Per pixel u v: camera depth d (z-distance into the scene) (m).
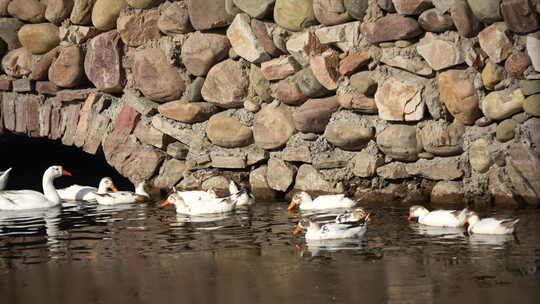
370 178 13.98
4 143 19.59
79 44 16.77
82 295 8.62
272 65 14.54
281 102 14.79
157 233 11.82
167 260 10.03
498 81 12.38
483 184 12.84
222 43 15.12
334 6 13.73
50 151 20.81
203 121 15.71
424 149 13.27
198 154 15.73
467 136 12.92
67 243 11.29
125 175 16.55
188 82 15.73
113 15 16.27
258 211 13.55
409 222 11.94
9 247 11.14
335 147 14.32
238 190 14.83
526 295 7.96
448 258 9.57
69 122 17.22
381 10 13.32
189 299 8.34
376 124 13.73
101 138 16.80
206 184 15.64
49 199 15.32
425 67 13.00
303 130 14.39
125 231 12.08
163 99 15.92
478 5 12.22
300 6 14.06
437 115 13.02
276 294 8.41
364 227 11.14
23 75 17.47
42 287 8.98
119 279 9.20
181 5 15.41
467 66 12.69
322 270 9.29
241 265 9.66
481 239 10.55
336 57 13.91
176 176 16.03
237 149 15.38
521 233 10.71
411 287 8.41
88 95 16.92
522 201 12.53
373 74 13.58
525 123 12.29
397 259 9.63
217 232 11.75
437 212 11.67
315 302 8.09
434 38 12.80
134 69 16.14
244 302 8.18
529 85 12.07
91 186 18.02
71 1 16.69
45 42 17.00
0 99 17.94
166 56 15.78
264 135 14.86
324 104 14.13
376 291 8.34
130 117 16.36
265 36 14.52
